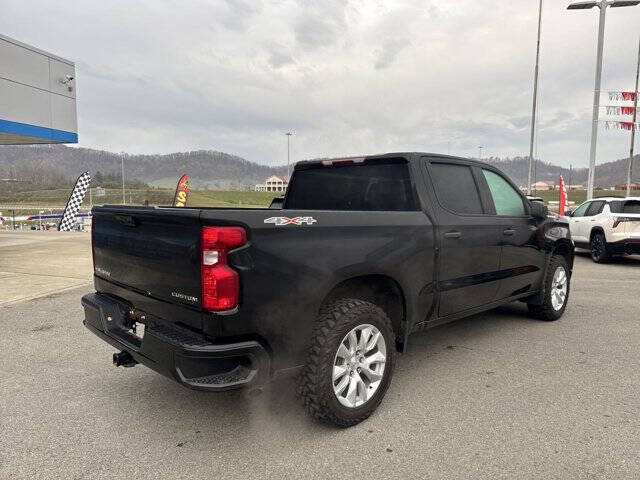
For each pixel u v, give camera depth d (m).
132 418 3.36
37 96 13.78
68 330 5.52
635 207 11.10
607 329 5.54
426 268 3.78
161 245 2.94
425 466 2.76
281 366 2.87
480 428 3.20
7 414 3.42
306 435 3.12
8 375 4.15
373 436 3.10
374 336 3.33
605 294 7.62
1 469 2.73
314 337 3.02
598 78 19.94
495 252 4.59
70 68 14.99
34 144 16.77
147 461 2.82
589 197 20.58
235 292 2.63
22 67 13.24
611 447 2.95
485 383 3.96
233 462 2.81
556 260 5.74
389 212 3.56
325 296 3.02
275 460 2.83
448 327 5.63
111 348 4.88
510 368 4.30
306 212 2.98
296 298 2.87
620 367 4.32
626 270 10.45
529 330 5.50
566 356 4.62
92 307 3.60
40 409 3.50
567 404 3.55
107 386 3.92
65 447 2.97
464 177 4.45
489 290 4.62
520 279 5.11
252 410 3.49
